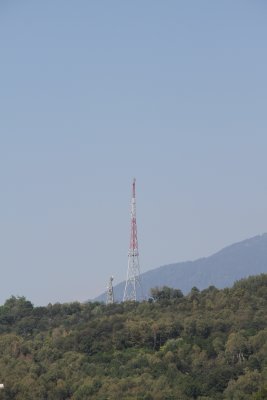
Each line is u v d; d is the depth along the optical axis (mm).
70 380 190750
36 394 183875
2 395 182125
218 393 182250
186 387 181750
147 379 186875
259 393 162250
